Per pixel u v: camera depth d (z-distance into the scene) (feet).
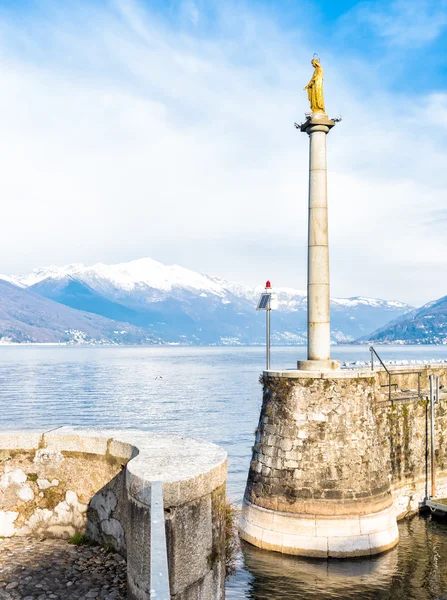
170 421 195.72
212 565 22.16
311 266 67.72
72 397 268.21
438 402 85.71
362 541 61.00
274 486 63.62
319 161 67.72
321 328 67.15
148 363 615.57
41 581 24.20
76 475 28.63
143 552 19.83
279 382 65.31
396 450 79.61
